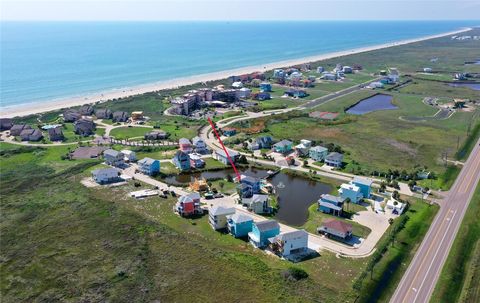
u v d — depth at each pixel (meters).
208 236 85.62
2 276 71.38
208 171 123.75
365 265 74.69
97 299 65.25
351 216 94.00
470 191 107.25
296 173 120.12
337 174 119.75
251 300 65.19
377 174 117.94
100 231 86.25
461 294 66.88
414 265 74.56
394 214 94.81
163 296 66.19
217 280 70.25
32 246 80.69
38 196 103.88
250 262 75.31
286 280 69.88
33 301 64.94
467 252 79.19
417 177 116.00
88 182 113.19
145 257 76.88
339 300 64.69
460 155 135.12
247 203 99.00
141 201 101.50
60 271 72.69
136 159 131.75
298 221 92.44
